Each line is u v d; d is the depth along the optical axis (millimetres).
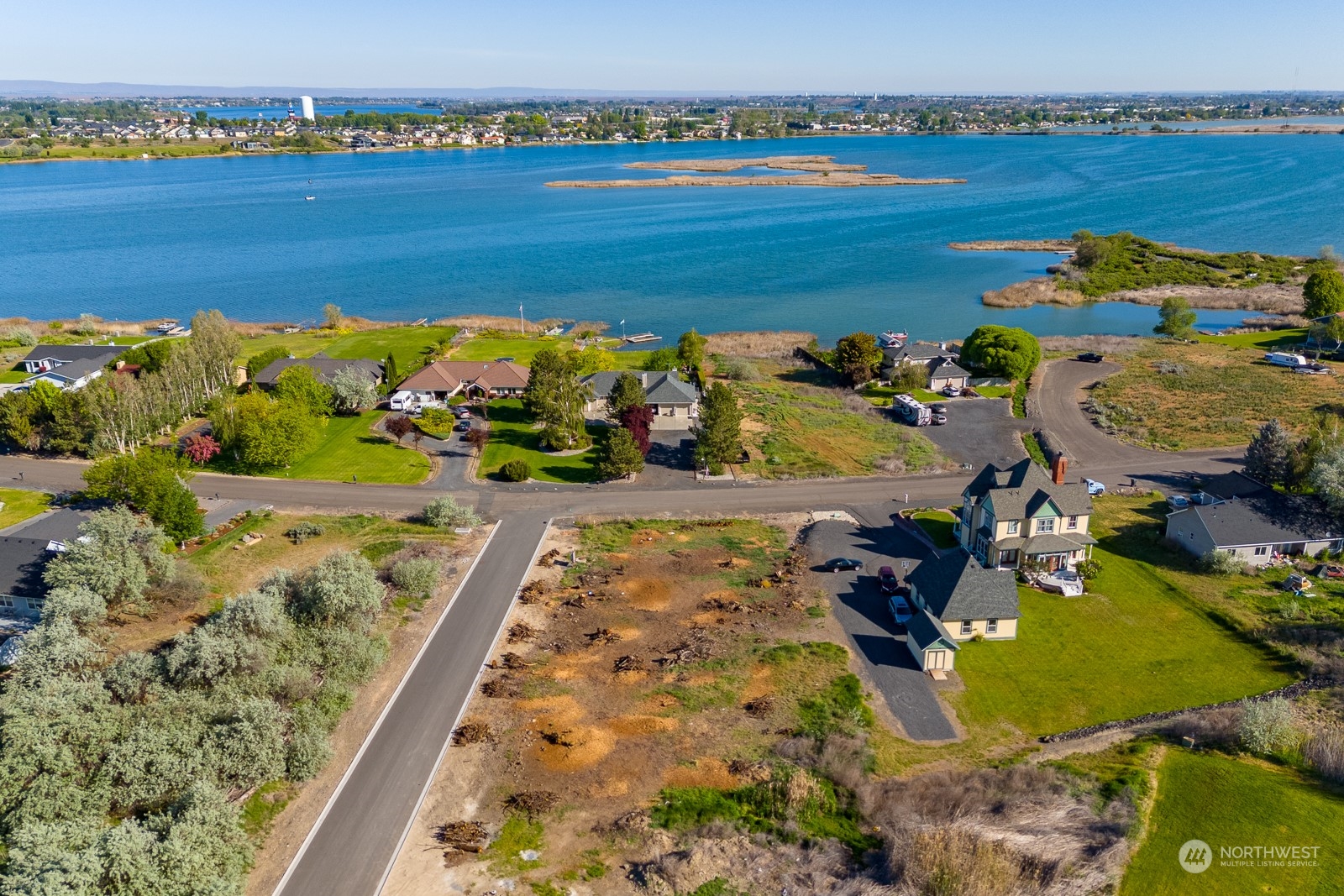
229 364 113062
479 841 42312
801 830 43125
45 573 58812
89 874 34781
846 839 42812
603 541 75375
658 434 101125
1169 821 43094
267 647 52031
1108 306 169250
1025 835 41594
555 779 46969
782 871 40375
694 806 44844
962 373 116250
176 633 58844
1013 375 115938
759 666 57406
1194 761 48156
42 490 82500
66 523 67062
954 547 74188
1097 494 84875
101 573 57938
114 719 44188
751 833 42969
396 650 58781
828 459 93312
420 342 141500
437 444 97250
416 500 83188
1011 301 169125
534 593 65812
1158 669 57562
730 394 92438
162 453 81625
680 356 123438
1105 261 190500
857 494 85188
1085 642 60750
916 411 104062
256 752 43812
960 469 90812
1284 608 63219
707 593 66812
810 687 55219
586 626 62094
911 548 73875
